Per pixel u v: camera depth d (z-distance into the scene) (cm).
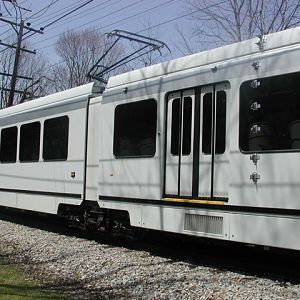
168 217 805
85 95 1050
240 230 689
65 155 1091
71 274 742
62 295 623
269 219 654
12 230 1199
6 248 957
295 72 649
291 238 626
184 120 800
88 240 1057
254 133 687
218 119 745
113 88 959
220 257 865
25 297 602
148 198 845
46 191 1156
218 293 617
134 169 881
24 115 1284
